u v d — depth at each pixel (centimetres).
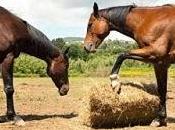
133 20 1121
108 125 1130
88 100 1093
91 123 1120
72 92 2123
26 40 1185
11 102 1163
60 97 1867
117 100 1084
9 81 1151
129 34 1145
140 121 1159
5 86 1152
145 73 4522
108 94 1080
